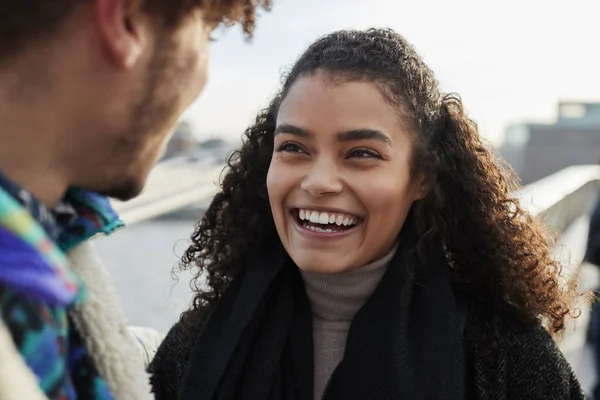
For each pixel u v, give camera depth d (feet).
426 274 4.53
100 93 2.36
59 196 2.46
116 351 2.87
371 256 4.44
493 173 5.02
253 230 5.05
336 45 4.36
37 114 2.29
